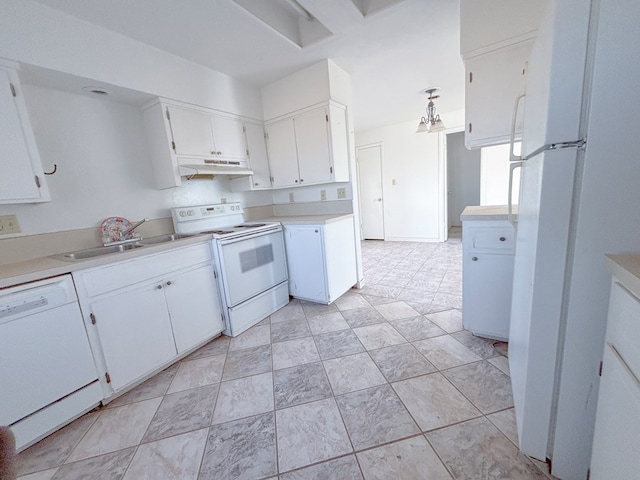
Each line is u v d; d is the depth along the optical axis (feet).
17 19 4.63
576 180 2.59
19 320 3.99
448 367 5.33
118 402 5.08
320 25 6.61
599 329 2.67
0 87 4.53
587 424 2.89
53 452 4.11
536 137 3.04
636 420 1.96
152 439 4.23
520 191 4.14
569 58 2.43
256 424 4.36
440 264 12.25
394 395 4.72
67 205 6.07
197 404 4.90
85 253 6.04
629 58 2.22
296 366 5.77
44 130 5.75
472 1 5.50
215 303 7.00
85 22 5.41
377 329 7.02
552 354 3.00
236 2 5.17
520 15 5.18
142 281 5.47
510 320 5.08
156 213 7.67
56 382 4.36
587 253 2.61
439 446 3.74
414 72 8.96
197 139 7.59
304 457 3.74
